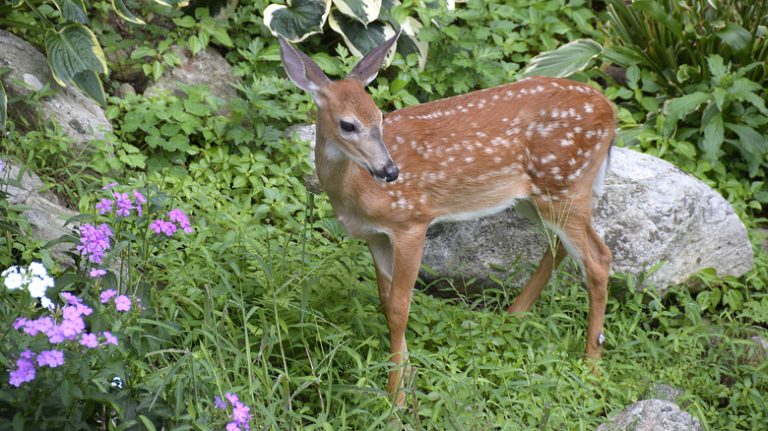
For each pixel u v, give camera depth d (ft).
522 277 29.07
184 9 35.32
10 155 27.86
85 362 16.97
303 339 23.26
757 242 32.45
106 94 32.60
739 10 36.52
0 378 17.69
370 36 34.94
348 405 22.62
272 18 34.14
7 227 22.41
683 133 35.42
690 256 29.78
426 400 22.99
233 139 31.91
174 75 33.58
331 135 22.48
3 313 19.25
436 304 27.09
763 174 35.22
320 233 30.07
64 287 18.90
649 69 37.24
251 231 28.07
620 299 29.17
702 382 26.14
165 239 24.35
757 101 33.94
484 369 24.66
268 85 32.12
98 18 34.14
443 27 34.78
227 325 23.09
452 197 25.02
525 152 25.50
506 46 36.24
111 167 29.17
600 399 24.79
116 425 18.34
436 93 35.70
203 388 18.88
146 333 19.45
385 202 24.02
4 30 31.30
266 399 20.84
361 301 26.53
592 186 26.30
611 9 37.91
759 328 29.07
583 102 25.57
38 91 29.45
